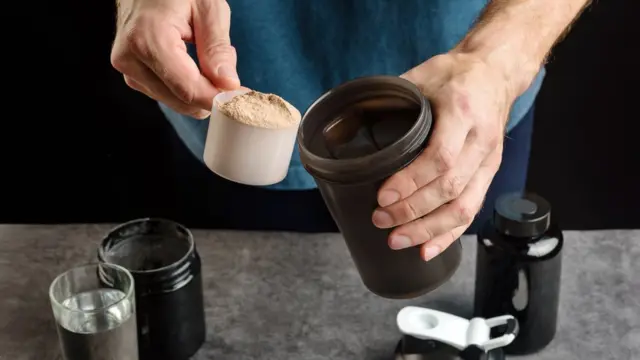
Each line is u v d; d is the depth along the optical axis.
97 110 1.64
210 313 1.04
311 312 1.04
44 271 1.08
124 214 1.76
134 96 1.61
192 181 1.31
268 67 1.12
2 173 1.73
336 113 0.77
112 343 0.90
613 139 1.68
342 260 1.11
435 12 1.08
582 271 1.08
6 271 1.08
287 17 1.09
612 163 1.71
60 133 1.68
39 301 1.05
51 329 1.01
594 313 1.03
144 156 1.69
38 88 1.62
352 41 1.11
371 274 0.80
